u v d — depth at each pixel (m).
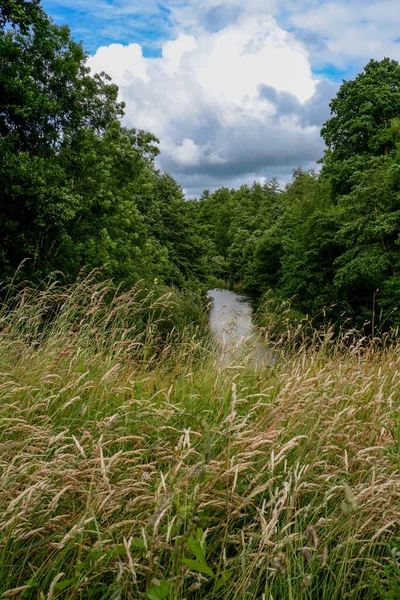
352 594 1.98
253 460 2.53
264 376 3.88
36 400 2.87
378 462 2.47
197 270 39.66
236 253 65.81
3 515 1.78
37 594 1.66
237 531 2.33
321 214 26.47
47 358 3.68
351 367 4.28
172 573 1.62
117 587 1.71
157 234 35.97
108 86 20.23
